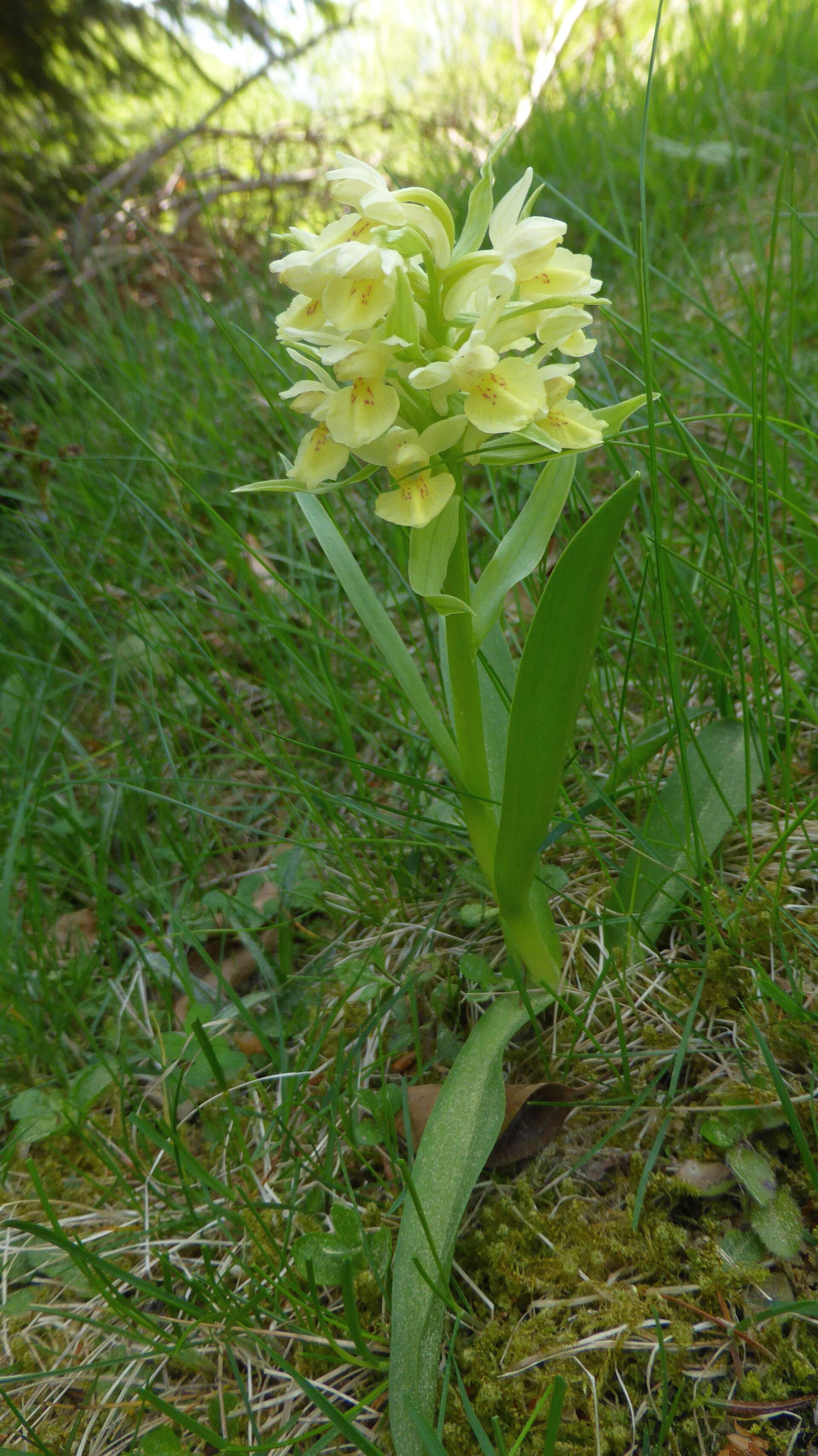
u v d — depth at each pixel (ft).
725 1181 0.58
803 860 0.73
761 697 0.69
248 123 2.69
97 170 2.26
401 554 0.95
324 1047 0.75
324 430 0.59
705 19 2.35
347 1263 0.48
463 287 0.55
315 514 0.70
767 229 1.45
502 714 0.77
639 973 0.71
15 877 0.90
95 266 1.88
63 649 1.24
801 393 0.82
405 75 2.83
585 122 1.93
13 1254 0.67
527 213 0.57
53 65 2.04
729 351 0.97
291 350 0.59
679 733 0.64
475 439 0.57
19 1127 0.73
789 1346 0.51
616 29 2.55
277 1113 0.70
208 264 2.04
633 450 1.14
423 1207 0.55
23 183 2.11
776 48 1.98
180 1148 0.62
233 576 1.24
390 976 0.77
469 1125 0.59
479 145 2.31
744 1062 0.63
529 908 0.66
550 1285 0.56
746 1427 0.49
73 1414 0.58
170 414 1.47
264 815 0.99
